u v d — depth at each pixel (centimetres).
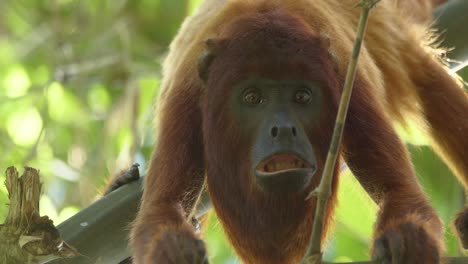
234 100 1019
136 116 1823
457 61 1367
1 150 1748
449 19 1351
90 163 1845
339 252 1502
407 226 916
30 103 2014
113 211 1111
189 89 1097
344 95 760
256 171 964
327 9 1147
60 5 2094
